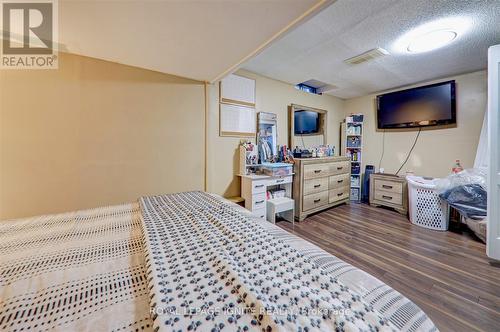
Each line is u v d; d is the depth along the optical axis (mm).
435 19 1696
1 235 1012
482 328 1202
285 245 828
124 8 1167
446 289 1527
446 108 3000
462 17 1672
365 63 2572
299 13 1229
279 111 3217
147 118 2064
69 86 1716
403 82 3279
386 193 3428
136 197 2035
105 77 1851
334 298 548
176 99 2221
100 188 1870
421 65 2631
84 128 1787
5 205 1551
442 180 2605
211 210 1255
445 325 1225
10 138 1546
